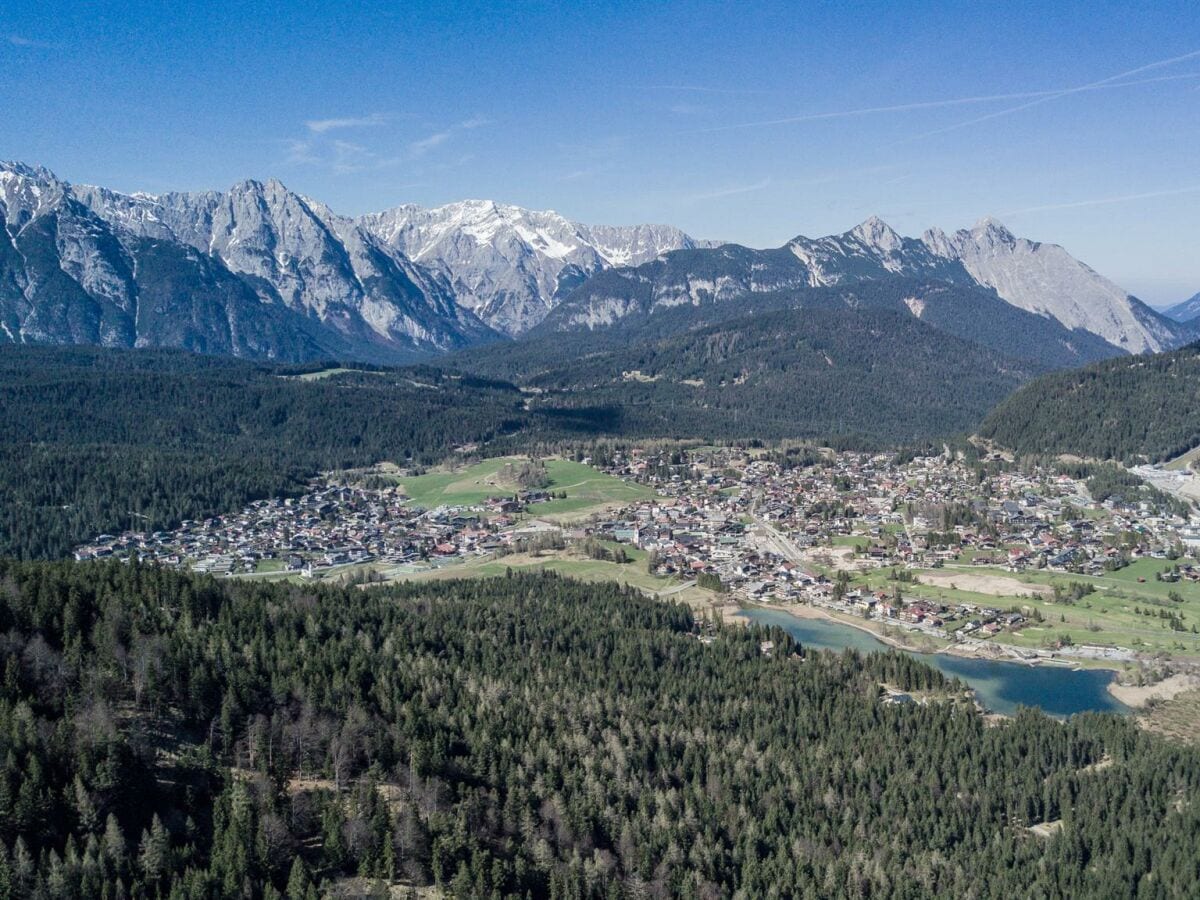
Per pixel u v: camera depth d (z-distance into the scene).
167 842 189.50
